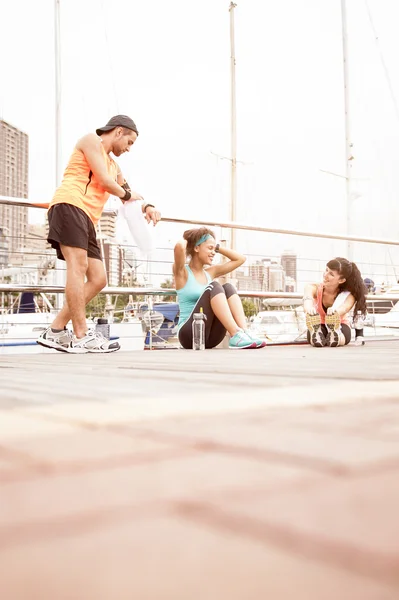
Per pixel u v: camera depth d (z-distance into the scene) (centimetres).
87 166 266
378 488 21
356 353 220
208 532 16
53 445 33
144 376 101
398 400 58
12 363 169
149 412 50
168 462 28
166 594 12
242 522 17
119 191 270
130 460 28
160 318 392
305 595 12
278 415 48
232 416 47
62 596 12
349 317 354
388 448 32
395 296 484
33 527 17
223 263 371
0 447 33
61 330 268
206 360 172
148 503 20
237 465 27
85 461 28
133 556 14
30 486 23
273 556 14
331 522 17
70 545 15
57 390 73
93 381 90
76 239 257
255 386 77
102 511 19
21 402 59
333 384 78
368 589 12
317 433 38
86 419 46
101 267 278
